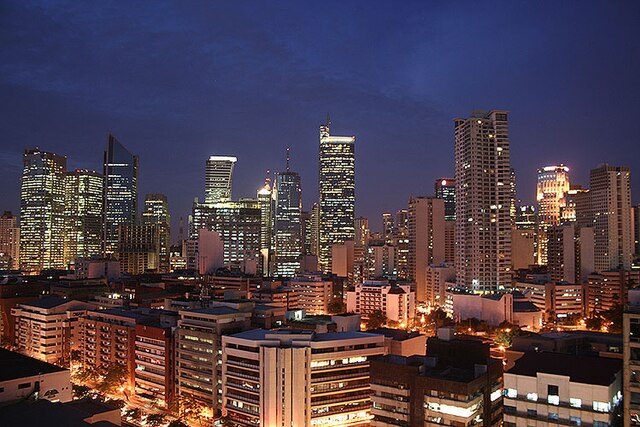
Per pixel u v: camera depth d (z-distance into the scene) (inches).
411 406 6786.4
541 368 6131.9
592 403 5629.9
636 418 5802.2
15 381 7017.7
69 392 7490.2
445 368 7160.4
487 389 6815.9
